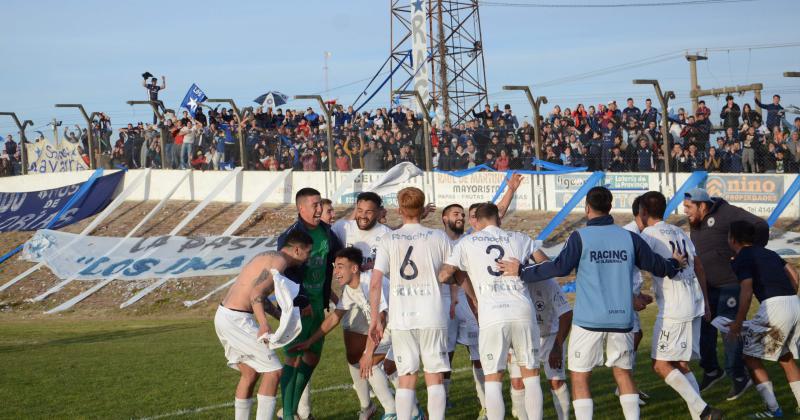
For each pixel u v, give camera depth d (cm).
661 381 961
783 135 2158
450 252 730
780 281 784
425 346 715
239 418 750
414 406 724
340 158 2783
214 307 2108
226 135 3042
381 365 809
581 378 699
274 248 2478
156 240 2602
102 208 3142
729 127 2230
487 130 2528
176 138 3134
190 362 1209
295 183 2898
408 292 717
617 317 685
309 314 798
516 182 867
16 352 1395
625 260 691
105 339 1598
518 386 755
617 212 2373
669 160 2292
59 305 2258
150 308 2162
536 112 2453
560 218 2312
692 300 745
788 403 833
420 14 3266
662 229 757
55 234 2747
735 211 889
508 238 722
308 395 828
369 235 851
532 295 768
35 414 874
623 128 2356
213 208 2973
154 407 898
